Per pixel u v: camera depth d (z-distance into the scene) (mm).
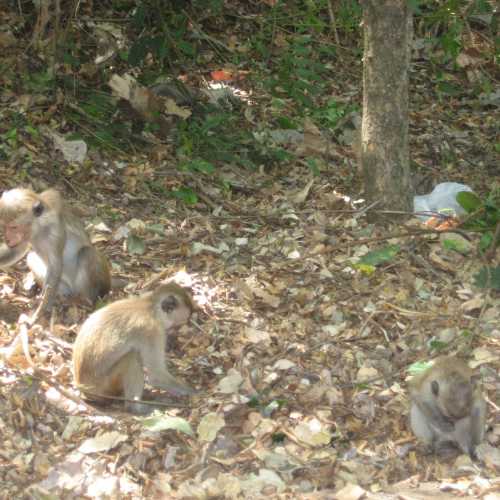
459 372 4883
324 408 5016
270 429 4902
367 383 5094
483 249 5781
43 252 5297
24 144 6164
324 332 5355
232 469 4793
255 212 6043
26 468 4738
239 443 4883
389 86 5863
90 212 5883
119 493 4680
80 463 4758
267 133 6586
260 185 6262
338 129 6738
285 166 6445
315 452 4852
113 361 4914
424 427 4898
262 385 5086
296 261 5707
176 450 4832
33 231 5254
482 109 7164
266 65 7129
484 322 5414
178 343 5266
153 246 5750
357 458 4852
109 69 6746
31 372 5004
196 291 5480
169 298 5035
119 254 5680
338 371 5176
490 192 6188
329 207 6090
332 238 5871
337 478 4770
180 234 5840
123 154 6301
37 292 5477
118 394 4953
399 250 5785
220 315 5391
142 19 6738
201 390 5078
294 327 5359
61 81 6539
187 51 6754
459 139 6844
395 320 5418
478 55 7434
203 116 6633
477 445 4883
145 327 4949
